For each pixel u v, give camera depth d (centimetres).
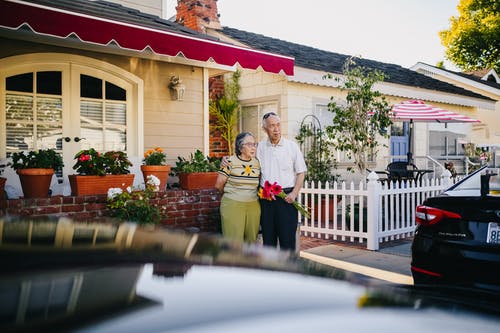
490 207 330
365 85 851
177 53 553
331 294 100
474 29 3362
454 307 127
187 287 86
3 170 558
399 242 700
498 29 3259
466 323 109
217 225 559
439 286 197
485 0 3347
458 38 3450
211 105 1105
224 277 97
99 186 490
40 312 67
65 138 666
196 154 647
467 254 332
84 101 686
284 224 433
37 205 425
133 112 734
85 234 118
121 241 116
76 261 92
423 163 1357
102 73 700
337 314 87
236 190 432
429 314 107
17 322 63
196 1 1153
